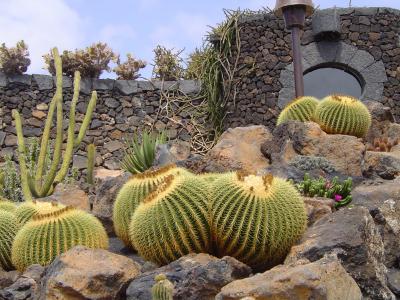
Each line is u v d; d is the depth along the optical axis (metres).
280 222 4.82
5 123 12.46
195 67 13.42
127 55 13.31
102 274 4.80
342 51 12.67
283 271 4.28
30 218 6.02
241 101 12.86
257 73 12.83
